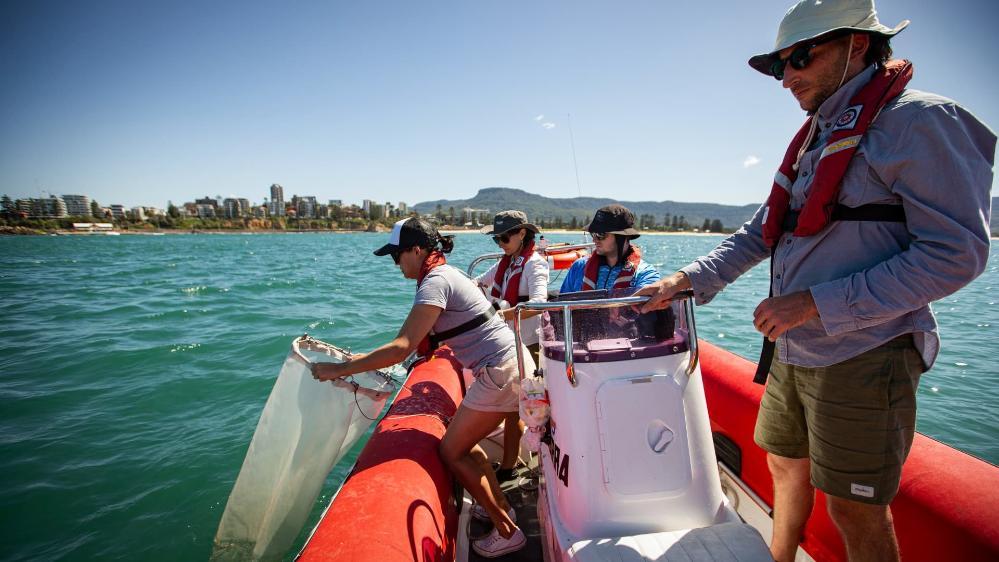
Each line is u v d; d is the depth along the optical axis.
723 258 1.70
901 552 1.52
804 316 1.25
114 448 3.93
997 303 10.80
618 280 2.87
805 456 1.63
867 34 1.33
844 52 1.33
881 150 1.22
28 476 3.53
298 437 2.42
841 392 1.32
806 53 1.36
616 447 1.46
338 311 9.67
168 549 2.85
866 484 1.30
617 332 1.70
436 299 2.16
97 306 10.16
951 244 1.09
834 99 1.37
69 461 3.73
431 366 3.19
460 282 2.28
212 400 4.91
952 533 1.38
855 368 1.30
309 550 1.50
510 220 3.39
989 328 7.99
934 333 1.26
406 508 1.68
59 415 4.55
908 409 1.28
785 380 1.59
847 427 1.32
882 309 1.17
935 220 1.13
